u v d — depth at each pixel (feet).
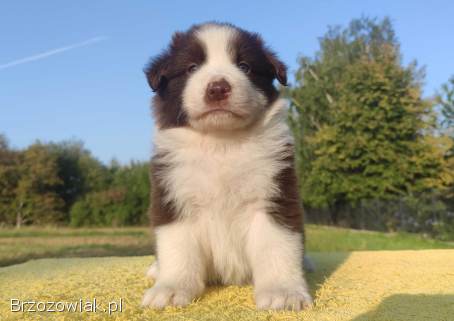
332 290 1.20
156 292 1.05
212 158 1.15
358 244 4.82
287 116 1.24
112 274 1.52
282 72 1.26
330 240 5.16
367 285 1.27
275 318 0.91
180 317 0.92
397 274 1.47
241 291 1.19
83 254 4.16
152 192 1.21
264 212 1.12
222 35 1.25
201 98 1.11
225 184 1.13
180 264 1.11
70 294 1.20
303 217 1.17
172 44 1.29
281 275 1.07
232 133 1.16
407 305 1.03
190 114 1.14
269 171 1.12
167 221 1.15
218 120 1.11
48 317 0.99
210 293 1.17
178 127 1.20
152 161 1.22
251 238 1.13
